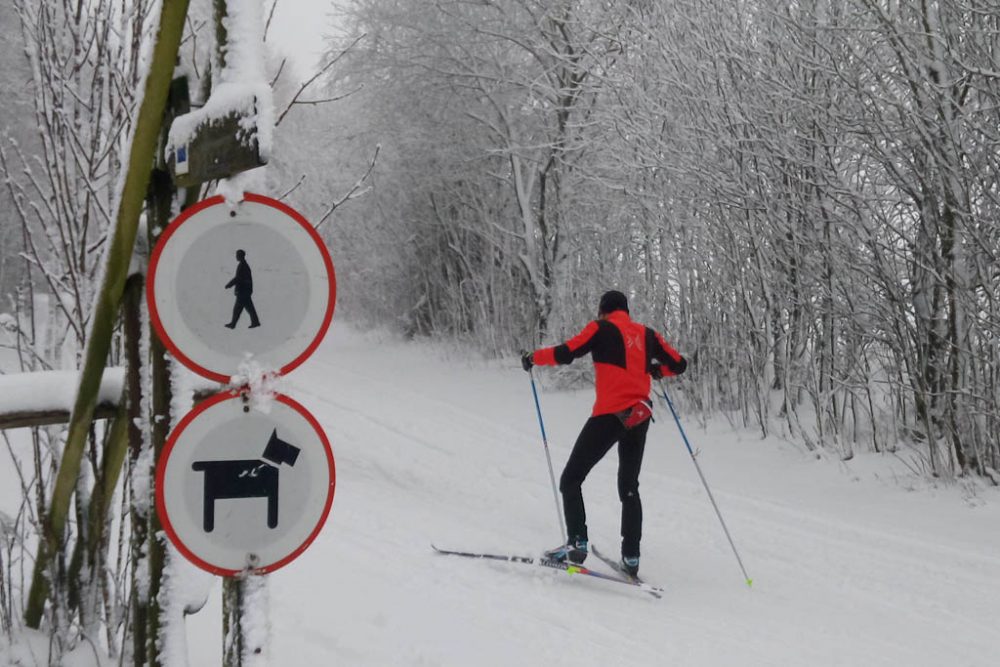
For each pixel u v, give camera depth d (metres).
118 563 3.11
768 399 8.77
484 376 13.54
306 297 2.40
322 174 21.83
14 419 2.81
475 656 3.77
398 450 8.62
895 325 7.48
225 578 2.44
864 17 7.36
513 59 14.58
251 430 2.35
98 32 3.18
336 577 4.69
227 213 2.33
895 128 7.26
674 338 10.19
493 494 7.14
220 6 2.43
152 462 2.68
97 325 2.62
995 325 6.72
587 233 12.61
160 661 2.61
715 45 8.23
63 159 3.03
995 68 6.54
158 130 2.47
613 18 11.13
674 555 5.65
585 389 12.00
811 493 7.10
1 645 3.04
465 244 16.41
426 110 15.38
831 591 4.96
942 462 7.07
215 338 2.33
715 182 8.32
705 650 4.03
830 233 7.90
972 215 6.67
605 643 4.05
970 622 4.49
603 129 10.56
